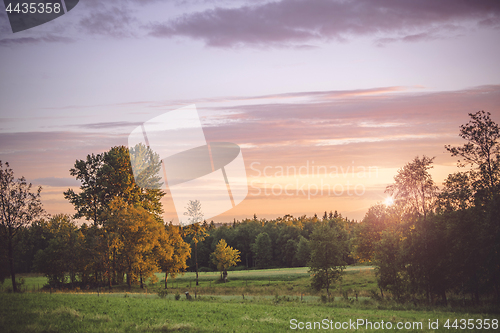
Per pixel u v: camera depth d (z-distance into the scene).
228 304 30.06
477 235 34.25
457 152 35.66
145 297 37.06
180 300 34.00
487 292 34.12
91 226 59.03
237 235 152.62
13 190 42.66
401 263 38.28
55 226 79.06
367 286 55.78
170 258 58.47
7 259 42.44
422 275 36.75
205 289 58.00
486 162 34.53
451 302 34.12
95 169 60.53
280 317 22.53
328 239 49.28
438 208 37.50
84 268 56.09
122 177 53.75
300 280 71.38
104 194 58.28
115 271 57.16
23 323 16.86
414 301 35.34
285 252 141.75
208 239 136.75
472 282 34.06
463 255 34.84
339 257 48.75
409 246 37.81
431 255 36.50
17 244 43.66
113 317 19.95
